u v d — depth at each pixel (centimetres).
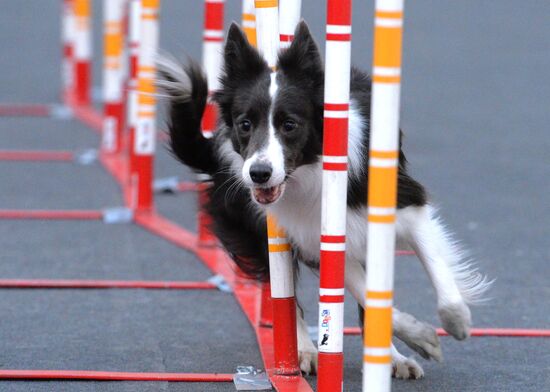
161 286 1188
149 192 1546
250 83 834
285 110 800
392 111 609
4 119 2428
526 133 2191
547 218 1548
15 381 871
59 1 4719
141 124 1527
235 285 1174
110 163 1920
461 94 2608
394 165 614
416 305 1127
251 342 993
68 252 1344
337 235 721
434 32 3503
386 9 601
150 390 852
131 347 972
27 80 2970
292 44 809
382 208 616
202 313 1095
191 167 941
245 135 823
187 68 912
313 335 1009
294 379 858
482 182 1770
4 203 1617
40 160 1981
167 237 1424
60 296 1150
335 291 726
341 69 706
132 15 1566
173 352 959
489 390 862
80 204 1627
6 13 4312
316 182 836
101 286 1188
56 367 907
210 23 1212
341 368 736
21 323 1045
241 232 945
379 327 625
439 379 891
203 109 918
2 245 1374
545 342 1006
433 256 853
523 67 2966
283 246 854
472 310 1112
